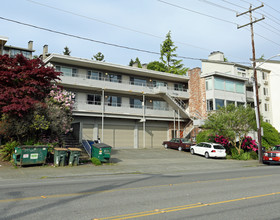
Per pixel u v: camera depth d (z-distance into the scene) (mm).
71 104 22156
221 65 40281
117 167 17078
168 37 53938
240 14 24844
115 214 5918
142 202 7156
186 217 5754
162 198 7715
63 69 28656
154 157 24000
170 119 34500
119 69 31547
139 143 33031
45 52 37719
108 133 30719
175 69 52219
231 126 25188
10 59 17891
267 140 32375
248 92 39875
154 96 35000
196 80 35344
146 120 34062
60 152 16266
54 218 5531
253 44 23812
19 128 16297
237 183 10812
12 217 5555
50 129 18922
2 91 16453
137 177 13102
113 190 8945
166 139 35719
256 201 7410
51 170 14555
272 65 44406
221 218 5715
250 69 41781
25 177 12281
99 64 29469
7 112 16219
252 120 25281
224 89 34406
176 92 34969
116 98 32281
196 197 7906
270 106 43562
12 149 16875
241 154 25688
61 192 8430
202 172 15750
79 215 5793
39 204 6734
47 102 18797
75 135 26766
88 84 28781
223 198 7789
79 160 18469
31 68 18047
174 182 11102
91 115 28531
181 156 25469
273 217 5824
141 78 34438
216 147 24641
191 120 34875
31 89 17031
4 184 10156
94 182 11000
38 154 15617
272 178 12469
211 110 32656
